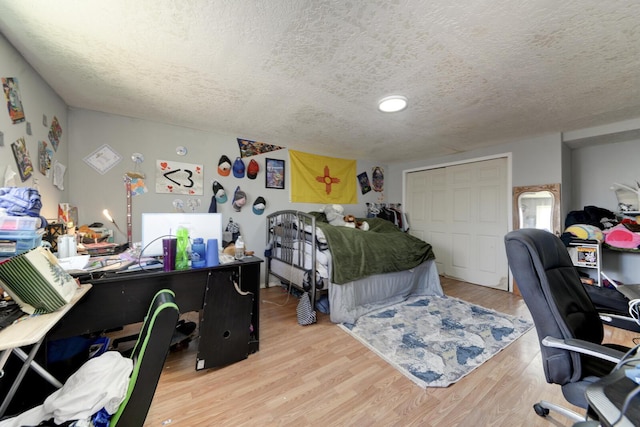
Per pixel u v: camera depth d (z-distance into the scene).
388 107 2.27
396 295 2.91
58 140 2.05
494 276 3.46
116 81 1.85
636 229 2.52
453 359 1.74
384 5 1.16
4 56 1.36
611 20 1.24
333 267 2.36
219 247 1.85
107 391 0.90
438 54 1.53
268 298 2.97
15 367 1.13
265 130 2.94
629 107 2.26
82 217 2.32
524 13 1.21
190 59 1.58
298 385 1.49
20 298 0.91
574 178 3.27
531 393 1.43
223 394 1.41
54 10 1.18
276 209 3.51
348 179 4.27
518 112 2.38
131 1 1.14
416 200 4.50
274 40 1.41
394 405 1.34
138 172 2.59
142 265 1.57
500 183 3.43
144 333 1.07
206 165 2.97
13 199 1.10
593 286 2.43
